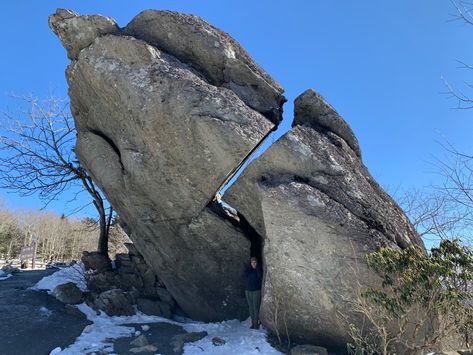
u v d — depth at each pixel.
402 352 6.28
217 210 8.45
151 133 7.84
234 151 7.26
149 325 8.20
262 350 6.79
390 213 7.39
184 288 9.27
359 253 6.50
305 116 8.62
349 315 6.46
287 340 7.27
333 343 6.90
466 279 5.45
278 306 6.95
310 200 6.88
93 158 9.17
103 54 8.37
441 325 5.68
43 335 7.03
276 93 8.61
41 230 45.53
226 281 8.91
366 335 6.32
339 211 6.85
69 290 8.95
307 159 7.35
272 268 6.88
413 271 5.51
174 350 6.75
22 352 6.35
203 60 8.54
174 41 8.57
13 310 7.93
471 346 5.98
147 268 10.38
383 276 6.34
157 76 7.88
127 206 9.01
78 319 8.09
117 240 18.66
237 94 8.37
